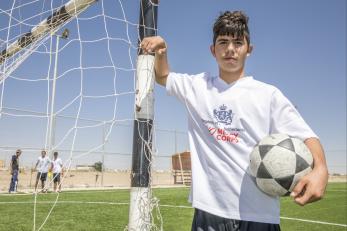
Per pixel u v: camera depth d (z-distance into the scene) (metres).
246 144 2.12
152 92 2.64
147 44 2.37
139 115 2.60
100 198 11.12
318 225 6.21
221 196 2.11
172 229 5.57
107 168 18.03
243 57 2.22
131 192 2.53
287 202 10.49
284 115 2.08
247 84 2.21
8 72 4.45
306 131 2.02
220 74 2.30
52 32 4.13
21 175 16.25
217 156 2.18
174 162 21.75
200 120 2.29
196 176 2.22
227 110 2.18
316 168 1.74
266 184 1.96
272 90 2.14
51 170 12.72
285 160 1.90
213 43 2.30
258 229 2.06
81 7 3.77
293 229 5.81
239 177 2.09
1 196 11.63
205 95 2.29
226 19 2.18
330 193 14.69
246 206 2.07
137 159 2.55
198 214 2.21
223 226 2.11
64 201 10.09
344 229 5.80
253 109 2.13
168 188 18.12
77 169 17.39
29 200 10.22
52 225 5.90
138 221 2.47
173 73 2.52
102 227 5.73
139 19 2.75
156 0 2.76
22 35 4.32
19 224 5.96
